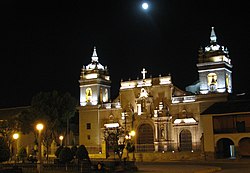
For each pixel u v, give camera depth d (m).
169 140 77.62
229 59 80.06
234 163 54.50
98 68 90.69
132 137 64.56
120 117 84.75
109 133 68.56
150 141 80.19
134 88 83.62
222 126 66.50
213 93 74.50
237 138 63.53
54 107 79.12
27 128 76.75
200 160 63.12
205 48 79.00
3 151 35.19
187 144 76.62
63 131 85.25
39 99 78.56
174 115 78.44
